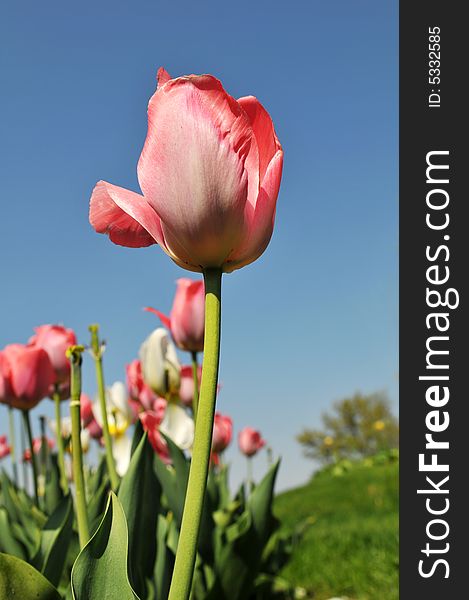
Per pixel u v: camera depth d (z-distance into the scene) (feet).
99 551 4.34
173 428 11.89
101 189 4.55
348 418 104.37
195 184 3.87
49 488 11.83
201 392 3.96
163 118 3.90
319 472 64.90
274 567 16.67
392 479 41.45
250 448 18.61
